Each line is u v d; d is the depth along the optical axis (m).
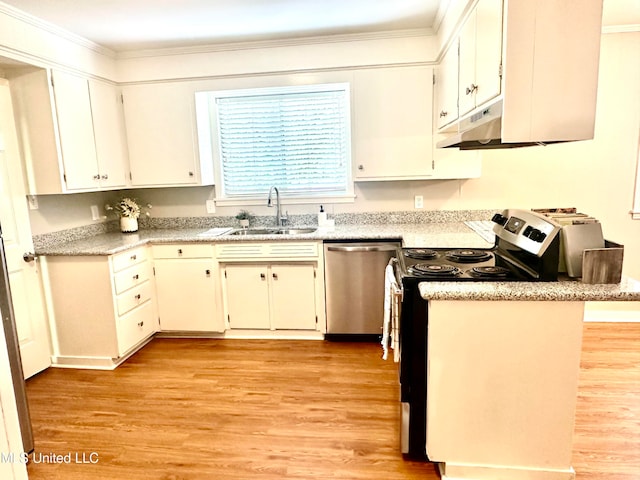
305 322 3.37
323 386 2.67
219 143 3.81
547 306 1.68
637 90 3.27
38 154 2.86
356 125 3.35
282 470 1.94
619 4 2.72
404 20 3.00
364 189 3.69
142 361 3.11
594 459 1.95
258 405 2.47
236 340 3.45
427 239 2.76
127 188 3.68
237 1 2.55
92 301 2.96
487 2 1.88
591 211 3.47
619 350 3.03
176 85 3.47
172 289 3.40
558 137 1.64
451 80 2.72
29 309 2.88
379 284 3.22
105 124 3.34
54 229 3.17
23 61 2.59
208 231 3.61
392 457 2.02
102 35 3.04
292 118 3.75
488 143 2.21
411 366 1.91
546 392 1.74
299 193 3.81
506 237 2.10
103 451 2.10
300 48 3.33
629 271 3.48
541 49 1.60
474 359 1.75
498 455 1.82
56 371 2.99
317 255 3.22
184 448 2.11
